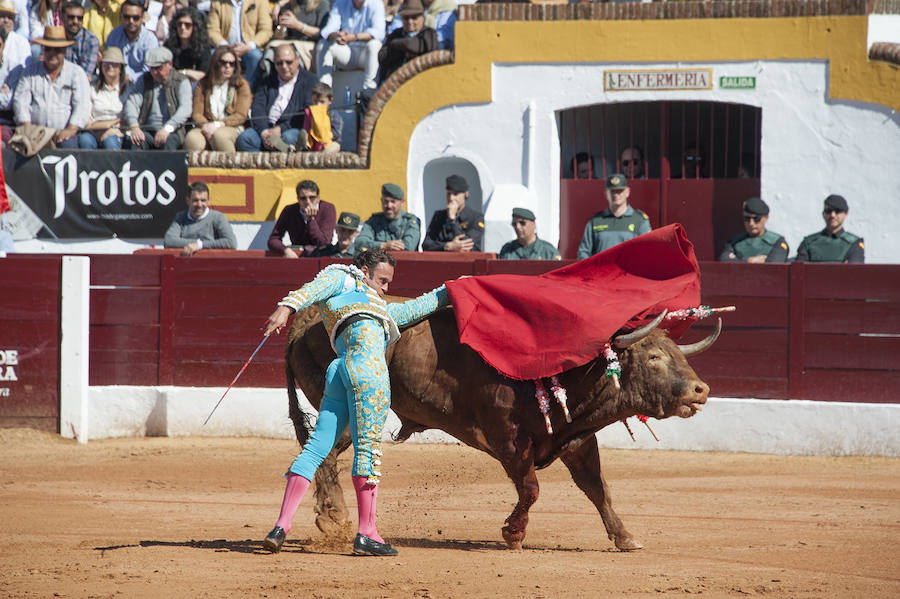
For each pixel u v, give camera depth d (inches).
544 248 1104.2
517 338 600.1
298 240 1198.9
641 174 1326.3
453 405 622.2
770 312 1020.5
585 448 625.3
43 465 927.7
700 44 1261.1
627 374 600.7
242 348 1094.4
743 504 768.9
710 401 1024.9
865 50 1223.5
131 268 1097.4
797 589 509.0
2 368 1074.7
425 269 1056.2
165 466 930.1
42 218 1357.0
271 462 956.6
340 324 575.5
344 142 1406.3
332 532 633.0
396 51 1331.2
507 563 560.7
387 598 479.5
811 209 1245.1
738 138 1302.9
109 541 619.8
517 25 1296.8
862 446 992.2
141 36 1433.3
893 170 1220.5
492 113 1306.6
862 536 650.8
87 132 1381.6
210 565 544.1
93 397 1085.8
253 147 1362.0
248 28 1454.2
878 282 999.0
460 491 831.7
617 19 1277.1
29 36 1476.4
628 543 609.9
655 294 604.7
